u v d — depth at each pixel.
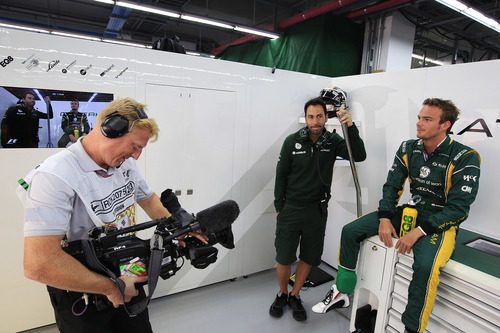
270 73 2.50
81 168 0.90
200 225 0.97
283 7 5.80
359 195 2.13
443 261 1.46
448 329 1.51
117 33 6.84
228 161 2.43
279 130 2.65
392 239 1.72
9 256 1.79
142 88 1.99
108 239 0.87
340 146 2.08
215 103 2.28
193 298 2.40
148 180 2.12
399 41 4.01
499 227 1.79
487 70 1.79
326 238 3.03
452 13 4.51
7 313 1.83
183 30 8.06
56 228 0.80
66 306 0.97
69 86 1.77
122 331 1.12
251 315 2.21
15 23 6.27
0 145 1.66
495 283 1.32
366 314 2.01
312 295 2.50
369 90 2.52
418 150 1.77
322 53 3.98
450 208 1.54
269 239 2.78
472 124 1.88
